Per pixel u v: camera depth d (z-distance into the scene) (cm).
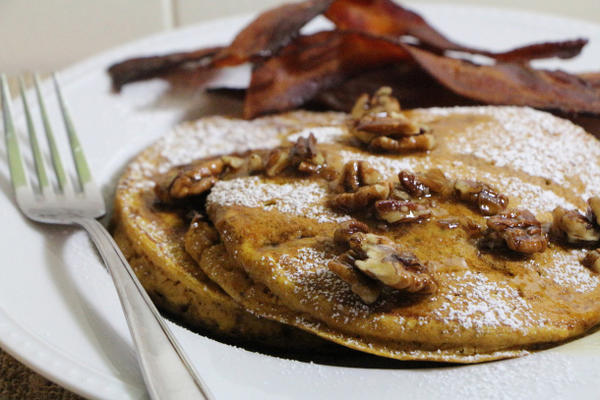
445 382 33
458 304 35
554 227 37
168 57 48
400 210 37
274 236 37
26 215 39
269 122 45
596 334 35
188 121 48
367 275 34
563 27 53
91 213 40
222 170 41
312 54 47
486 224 37
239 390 33
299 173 39
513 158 40
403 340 35
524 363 34
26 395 36
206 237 38
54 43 63
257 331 37
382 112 42
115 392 33
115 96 47
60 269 37
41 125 45
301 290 35
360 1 49
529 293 35
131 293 35
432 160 40
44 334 35
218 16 68
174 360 33
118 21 64
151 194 41
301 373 34
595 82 46
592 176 40
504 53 47
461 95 45
